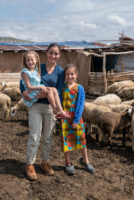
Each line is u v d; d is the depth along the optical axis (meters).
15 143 5.07
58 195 2.97
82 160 3.79
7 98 7.11
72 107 3.40
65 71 3.34
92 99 11.82
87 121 5.81
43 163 3.56
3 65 12.75
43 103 3.13
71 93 3.39
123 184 3.35
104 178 3.50
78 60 14.52
